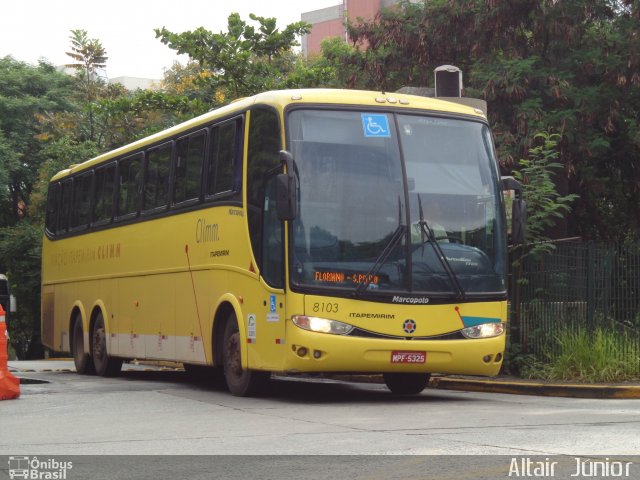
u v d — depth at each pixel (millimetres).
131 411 13336
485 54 28781
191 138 17656
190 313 17188
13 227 55750
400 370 14047
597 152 26797
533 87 27219
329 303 13695
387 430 10711
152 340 18953
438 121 14859
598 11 28391
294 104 14289
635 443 9484
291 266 13719
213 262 16219
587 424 11133
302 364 13664
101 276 21875
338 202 14023
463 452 8992
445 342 14102
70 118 54938
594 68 27391
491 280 14602
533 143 26000
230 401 14695
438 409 13227
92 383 19516
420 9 30906
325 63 45531
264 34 35562
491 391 16906
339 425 11266
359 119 14430
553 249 18281
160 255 18594
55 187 26047
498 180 15102
